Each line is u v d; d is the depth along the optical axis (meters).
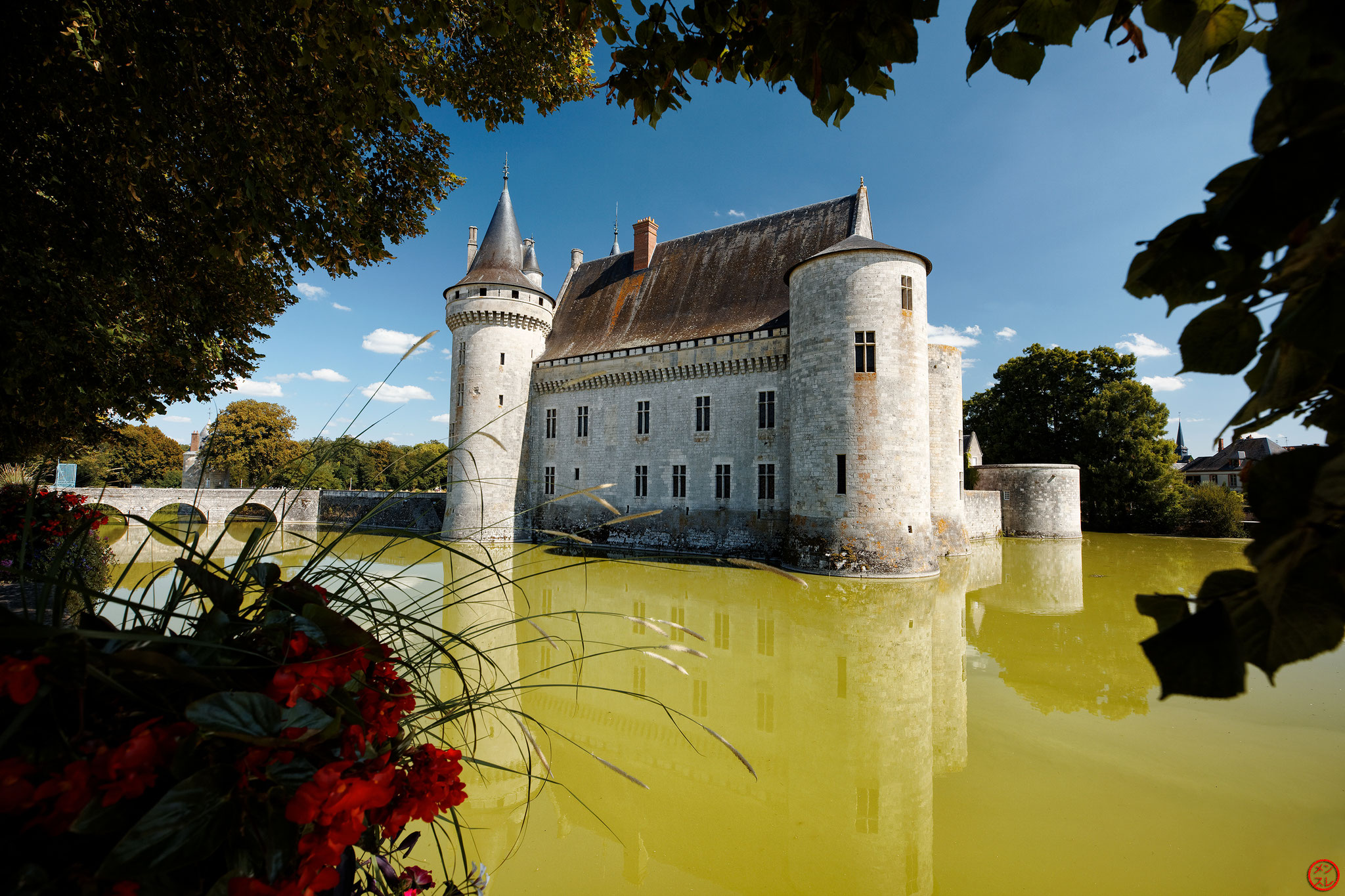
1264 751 7.44
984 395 46.50
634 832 6.03
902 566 19.19
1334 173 0.77
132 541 26.12
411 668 2.03
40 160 5.40
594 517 28.89
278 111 5.73
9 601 6.79
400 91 5.47
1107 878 5.04
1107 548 28.56
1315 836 5.60
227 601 1.78
